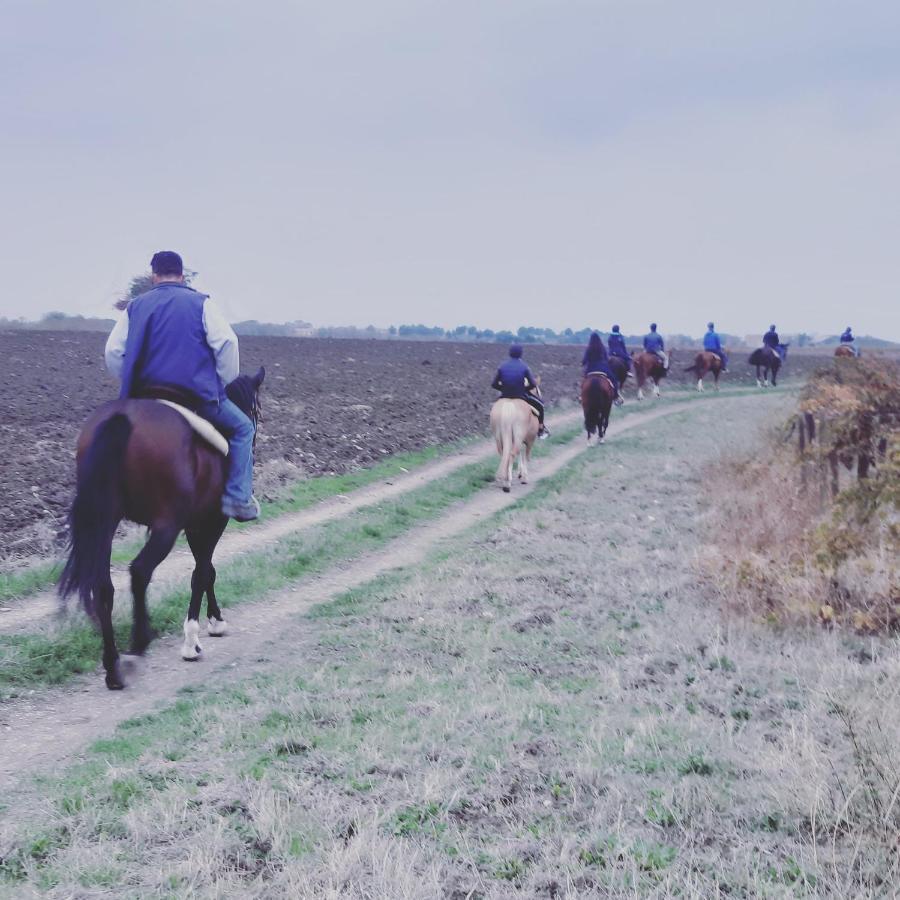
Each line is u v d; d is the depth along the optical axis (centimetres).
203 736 612
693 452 2164
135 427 689
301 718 646
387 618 923
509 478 1708
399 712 660
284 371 4041
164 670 777
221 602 968
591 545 1247
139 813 493
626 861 456
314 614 941
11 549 1107
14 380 3112
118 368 779
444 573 1095
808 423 1320
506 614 934
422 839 479
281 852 461
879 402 1096
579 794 528
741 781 545
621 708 673
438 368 4681
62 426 2123
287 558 1142
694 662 780
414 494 1606
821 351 10206
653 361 3603
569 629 873
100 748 600
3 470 1562
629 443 2334
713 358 4097
